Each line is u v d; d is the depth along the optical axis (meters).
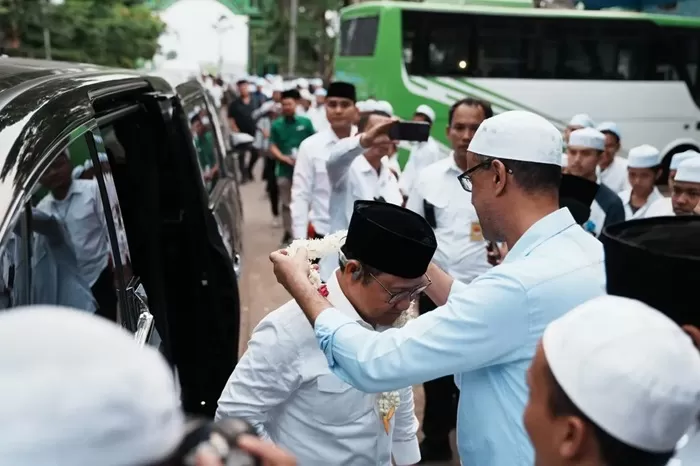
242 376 2.13
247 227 10.48
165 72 4.50
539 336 1.79
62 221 2.11
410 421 2.46
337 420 2.13
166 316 3.30
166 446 0.82
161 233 3.57
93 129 2.45
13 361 0.74
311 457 2.16
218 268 3.62
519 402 1.83
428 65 12.38
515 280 1.79
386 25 12.21
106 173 2.53
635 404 1.11
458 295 1.85
